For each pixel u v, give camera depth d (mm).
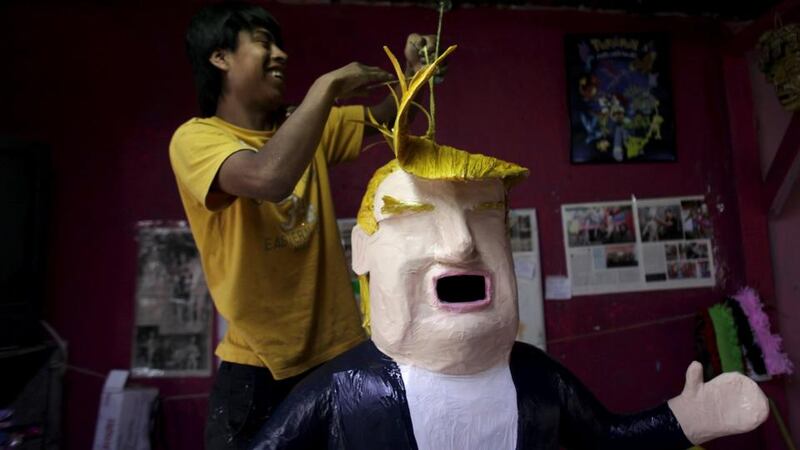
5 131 1915
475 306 834
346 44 2029
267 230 1178
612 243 2057
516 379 879
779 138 2051
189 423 1889
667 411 907
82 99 1955
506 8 2109
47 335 1876
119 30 1981
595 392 2018
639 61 2109
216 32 1220
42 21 1960
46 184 1731
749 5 2076
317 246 1238
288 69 2004
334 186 1991
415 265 837
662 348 2039
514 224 2051
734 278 2068
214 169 1015
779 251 2047
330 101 951
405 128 823
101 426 1800
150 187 1953
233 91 1245
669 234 2072
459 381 847
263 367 1177
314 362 1197
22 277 1657
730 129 2125
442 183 862
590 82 2098
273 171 910
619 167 2092
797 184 1971
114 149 1954
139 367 1899
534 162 2076
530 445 836
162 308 1923
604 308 2043
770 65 1800
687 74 2141
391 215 871
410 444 806
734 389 869
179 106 1972
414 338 837
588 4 2092
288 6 2027
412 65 1114
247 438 1142
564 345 2025
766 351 1909
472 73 2086
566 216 2064
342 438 832
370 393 836
